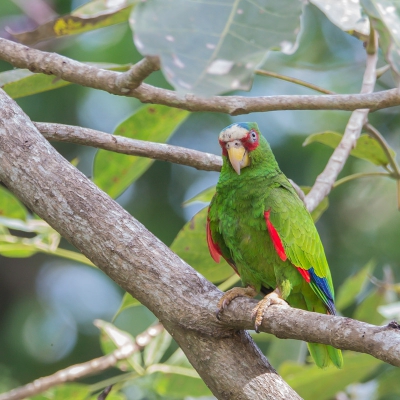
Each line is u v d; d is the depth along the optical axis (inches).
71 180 213.3
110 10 241.0
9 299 718.5
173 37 115.0
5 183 217.8
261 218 281.3
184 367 321.1
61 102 597.0
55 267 721.6
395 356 154.3
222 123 652.7
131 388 395.2
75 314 690.8
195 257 315.9
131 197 657.0
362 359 302.8
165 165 667.4
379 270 593.6
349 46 597.6
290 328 183.3
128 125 309.9
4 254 321.1
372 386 377.1
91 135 258.1
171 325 211.8
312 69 428.5
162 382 326.6
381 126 629.6
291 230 278.2
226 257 309.6
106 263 210.7
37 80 275.3
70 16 239.8
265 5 121.9
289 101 221.0
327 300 298.5
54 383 301.9
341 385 313.1
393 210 607.5
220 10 120.6
